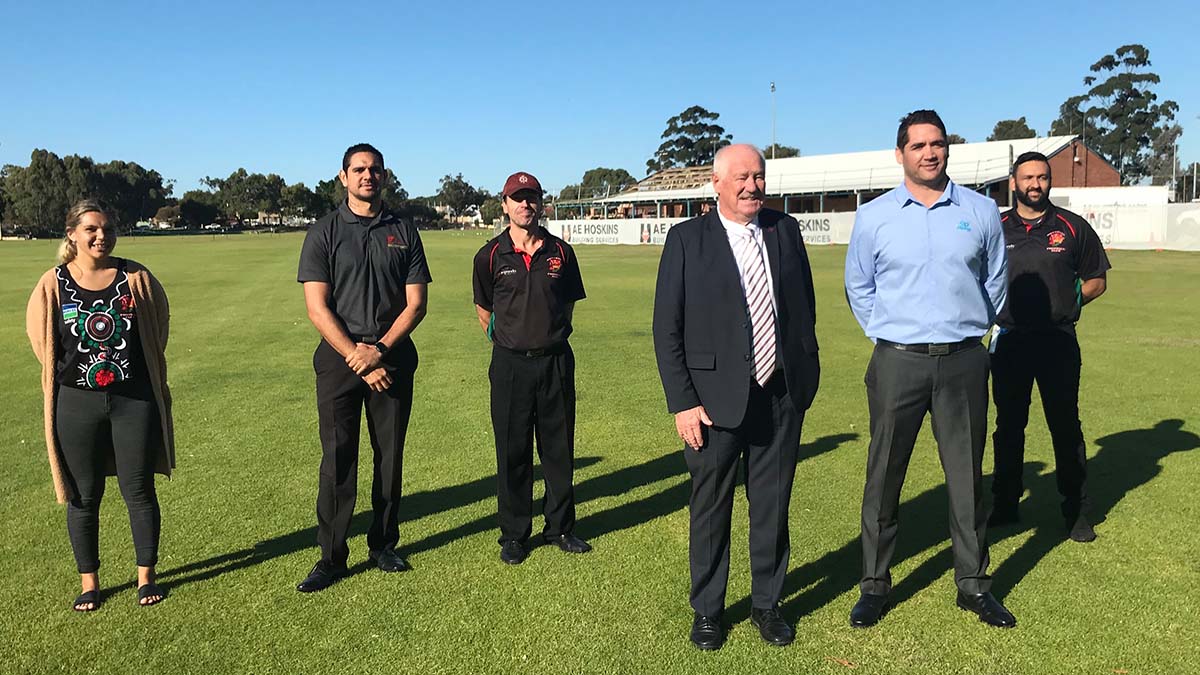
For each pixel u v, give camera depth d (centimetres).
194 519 473
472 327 1299
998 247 345
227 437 652
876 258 350
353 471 396
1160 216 3117
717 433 330
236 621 352
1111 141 7888
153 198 11675
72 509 363
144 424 369
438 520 478
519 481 421
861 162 5638
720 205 331
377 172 385
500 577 397
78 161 9512
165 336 380
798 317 334
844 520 465
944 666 311
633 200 6456
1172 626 336
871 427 357
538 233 424
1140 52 7756
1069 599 361
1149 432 630
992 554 414
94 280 359
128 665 316
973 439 346
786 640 329
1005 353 438
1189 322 1238
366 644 331
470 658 321
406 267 398
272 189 12600
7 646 330
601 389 832
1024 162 423
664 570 404
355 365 376
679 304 331
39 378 917
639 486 538
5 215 9138
